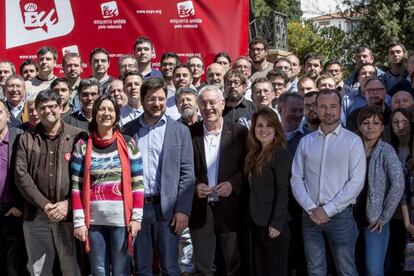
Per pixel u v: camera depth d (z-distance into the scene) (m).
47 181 5.50
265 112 5.59
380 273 5.63
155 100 5.66
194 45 9.55
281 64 8.41
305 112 6.33
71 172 5.48
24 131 5.92
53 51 8.27
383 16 16.94
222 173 5.74
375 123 5.62
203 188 5.71
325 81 7.41
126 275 5.42
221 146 5.77
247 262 5.71
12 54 9.63
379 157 5.61
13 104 7.32
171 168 5.64
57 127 5.59
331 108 5.44
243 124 6.50
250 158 5.63
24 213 5.61
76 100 7.50
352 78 8.94
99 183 5.34
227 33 9.55
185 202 5.61
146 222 5.64
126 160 5.41
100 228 5.38
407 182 5.76
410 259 5.71
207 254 5.76
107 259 5.42
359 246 5.73
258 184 5.54
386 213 5.55
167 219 5.60
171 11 9.56
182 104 6.68
